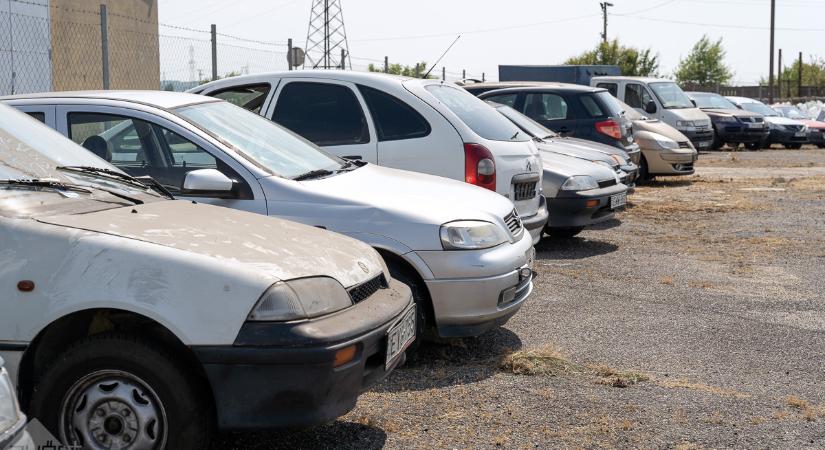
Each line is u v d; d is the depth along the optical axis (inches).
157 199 172.6
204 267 135.3
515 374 208.1
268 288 135.5
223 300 133.9
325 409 138.3
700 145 828.6
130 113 213.5
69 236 137.1
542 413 181.5
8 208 140.9
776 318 267.1
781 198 577.3
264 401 134.4
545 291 301.0
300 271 143.0
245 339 132.8
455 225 206.2
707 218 487.2
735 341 240.4
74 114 216.4
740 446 165.0
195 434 135.6
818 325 259.3
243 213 169.5
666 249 390.0
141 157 210.8
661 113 822.5
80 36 717.9
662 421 177.8
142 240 138.6
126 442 135.8
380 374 153.3
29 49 653.9
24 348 134.5
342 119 290.4
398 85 289.9
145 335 135.8
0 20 622.2
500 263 209.6
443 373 207.5
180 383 134.3
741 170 795.4
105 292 133.1
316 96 294.7
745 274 334.6
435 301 204.2
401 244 201.9
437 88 305.0
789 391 198.5
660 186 654.5
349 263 156.6
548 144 433.4
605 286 310.5
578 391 195.8
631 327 253.8
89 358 134.6
